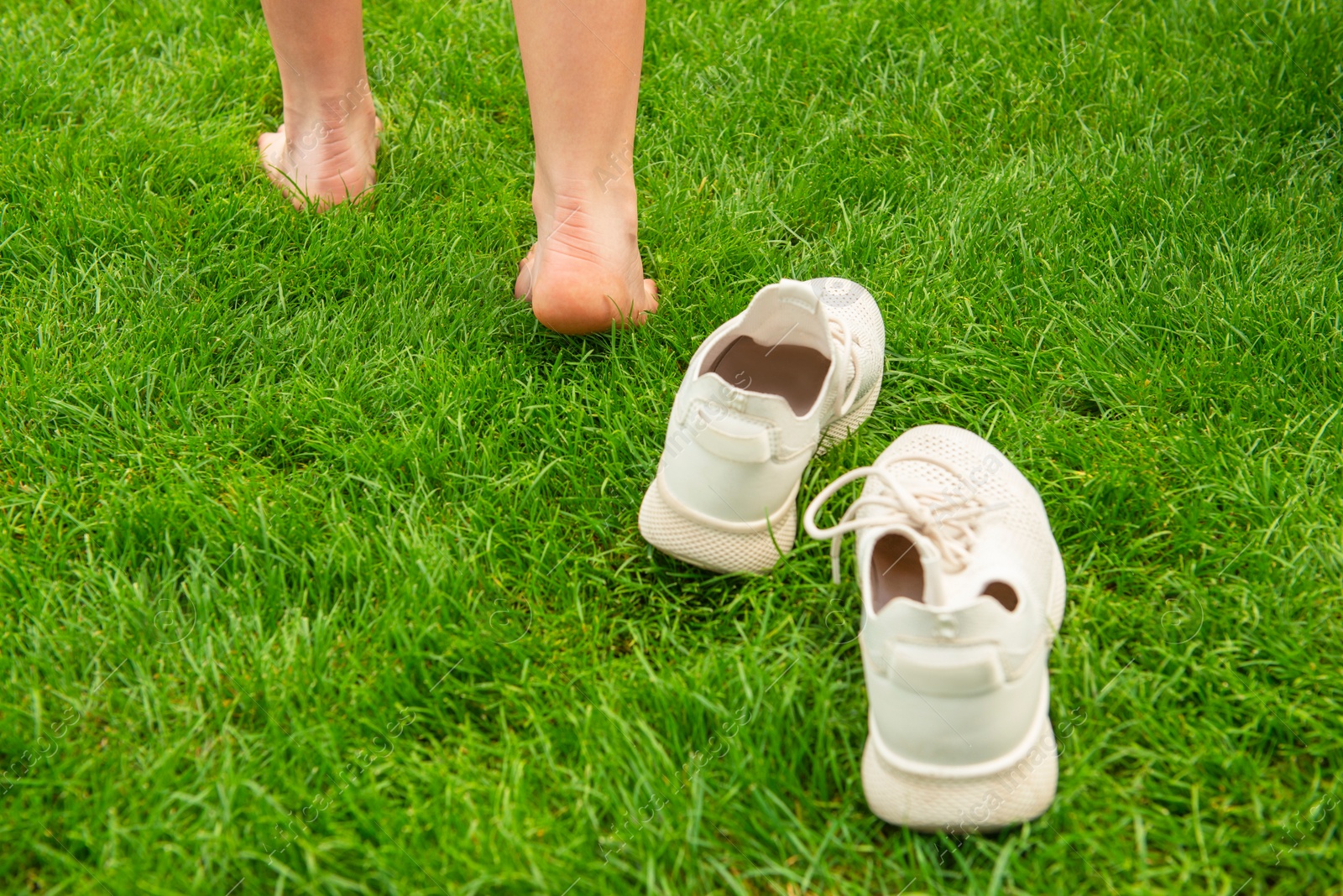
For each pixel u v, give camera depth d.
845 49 2.68
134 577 1.57
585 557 1.60
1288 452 1.70
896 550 1.50
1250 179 2.29
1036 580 1.36
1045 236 2.14
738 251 2.14
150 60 2.60
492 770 1.38
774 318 1.59
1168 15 2.75
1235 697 1.39
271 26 1.99
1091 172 2.30
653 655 1.51
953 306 2.00
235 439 1.77
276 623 1.51
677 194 2.27
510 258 2.16
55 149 2.27
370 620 1.51
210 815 1.28
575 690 1.45
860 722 1.39
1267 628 1.44
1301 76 2.50
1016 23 2.72
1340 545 1.54
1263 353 1.88
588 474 1.74
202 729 1.39
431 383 1.85
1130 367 1.90
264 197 2.21
